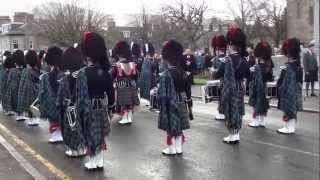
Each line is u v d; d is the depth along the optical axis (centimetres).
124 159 920
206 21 5622
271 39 6034
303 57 1911
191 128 1223
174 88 920
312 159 891
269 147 995
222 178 782
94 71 819
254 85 1211
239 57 1031
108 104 839
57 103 926
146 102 1745
